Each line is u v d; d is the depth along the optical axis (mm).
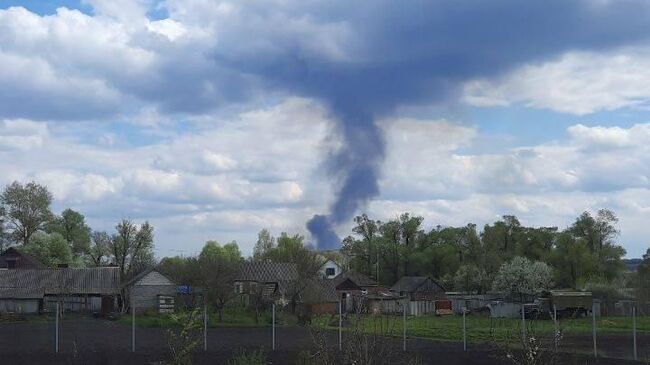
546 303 65125
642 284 68125
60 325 52688
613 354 35062
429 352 33312
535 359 15352
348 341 13375
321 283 71000
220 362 29234
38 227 96125
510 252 99000
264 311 59500
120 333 45156
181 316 14070
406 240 112125
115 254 91812
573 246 87938
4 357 30469
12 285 69625
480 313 72125
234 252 104688
